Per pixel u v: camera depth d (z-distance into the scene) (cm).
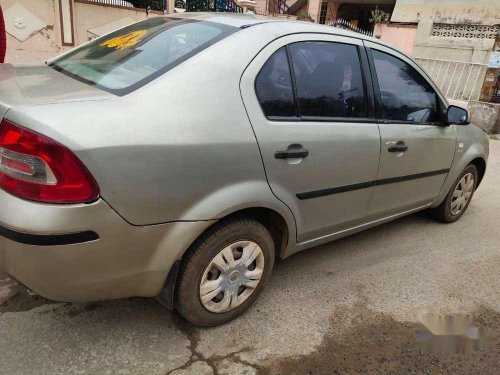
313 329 261
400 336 262
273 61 246
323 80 271
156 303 271
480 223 441
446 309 292
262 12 1784
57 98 198
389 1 1756
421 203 377
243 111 227
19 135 179
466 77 1126
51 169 177
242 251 248
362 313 280
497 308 299
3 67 262
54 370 215
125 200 190
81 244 187
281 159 242
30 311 253
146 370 220
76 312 256
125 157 188
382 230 405
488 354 254
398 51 330
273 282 305
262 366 229
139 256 205
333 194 282
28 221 178
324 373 229
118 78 225
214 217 218
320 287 304
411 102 337
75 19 908
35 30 859
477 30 1144
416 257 358
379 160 304
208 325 250
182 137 203
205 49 228
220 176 218
